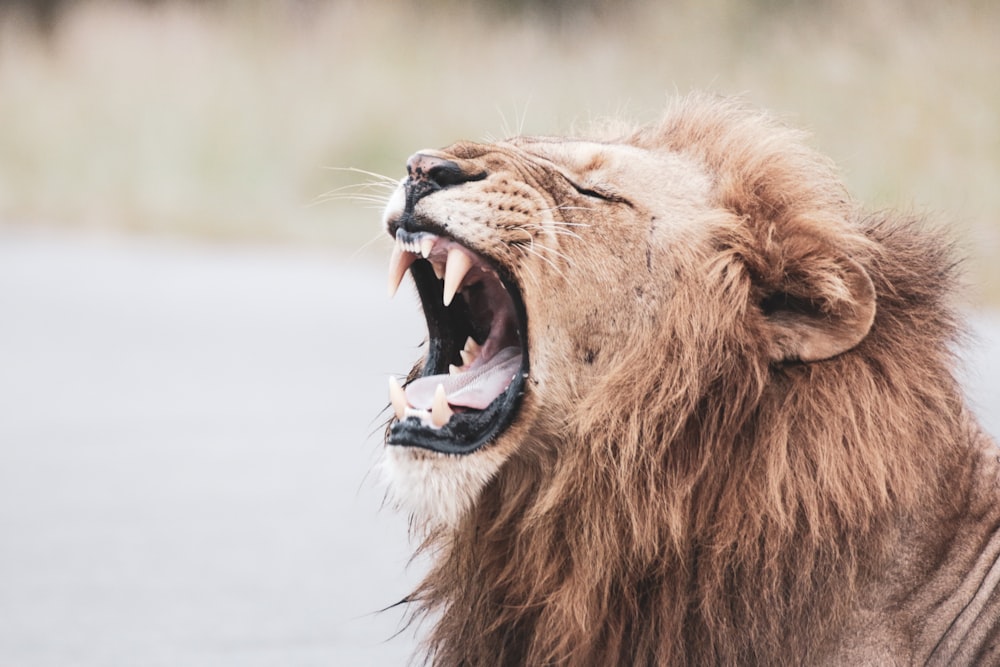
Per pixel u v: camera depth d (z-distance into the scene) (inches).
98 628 434.0
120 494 584.4
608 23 1365.7
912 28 1085.1
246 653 413.1
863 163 973.8
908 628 305.1
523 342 327.0
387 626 437.1
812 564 305.0
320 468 624.4
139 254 1291.8
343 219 1360.7
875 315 316.5
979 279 737.0
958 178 946.1
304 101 1505.9
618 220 327.0
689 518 312.8
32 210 1472.7
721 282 319.9
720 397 315.6
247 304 1043.9
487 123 1333.7
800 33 1146.7
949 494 313.6
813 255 315.9
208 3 1742.1
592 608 315.6
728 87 1146.7
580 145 339.3
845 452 307.4
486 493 329.1
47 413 729.6
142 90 1605.6
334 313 1001.5
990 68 1034.1
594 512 317.7
